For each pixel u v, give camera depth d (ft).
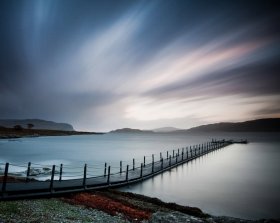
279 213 68.33
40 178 102.17
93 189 76.59
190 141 520.42
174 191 91.35
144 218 53.31
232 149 300.81
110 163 164.25
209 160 193.67
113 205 61.21
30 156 198.39
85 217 48.83
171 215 51.31
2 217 41.19
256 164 170.91
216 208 71.97
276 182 110.22
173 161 173.17
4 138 479.00
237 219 57.67
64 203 59.21
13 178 89.51
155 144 408.46
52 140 499.92
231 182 109.81
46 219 43.68
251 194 88.69
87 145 368.07
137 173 118.52
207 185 102.83
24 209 48.65
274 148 311.88
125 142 479.82
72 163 161.58
